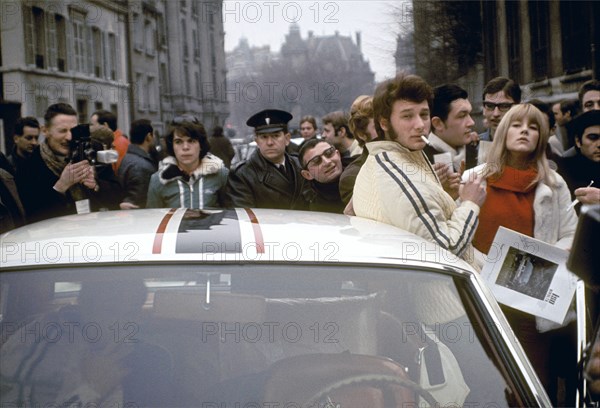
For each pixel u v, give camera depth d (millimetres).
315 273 3162
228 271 3145
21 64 33562
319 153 6562
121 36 47625
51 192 7277
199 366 2977
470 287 3268
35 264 3174
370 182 4418
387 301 3166
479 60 38594
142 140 10469
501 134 5258
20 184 7316
